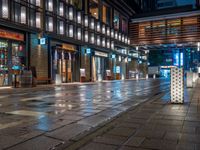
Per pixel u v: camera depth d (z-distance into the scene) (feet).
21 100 43.11
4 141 17.11
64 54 112.27
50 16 98.22
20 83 76.43
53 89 72.90
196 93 51.37
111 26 162.20
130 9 186.09
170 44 177.06
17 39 84.07
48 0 97.66
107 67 157.79
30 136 18.49
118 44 171.01
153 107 31.01
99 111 31.07
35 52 91.71
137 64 213.46
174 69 34.60
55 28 101.76
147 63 242.99
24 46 87.86
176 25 170.50
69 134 19.22
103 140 16.34
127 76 189.98
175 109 29.22
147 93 58.95
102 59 152.35
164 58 328.90
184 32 168.04
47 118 25.99
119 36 173.27
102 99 45.29
